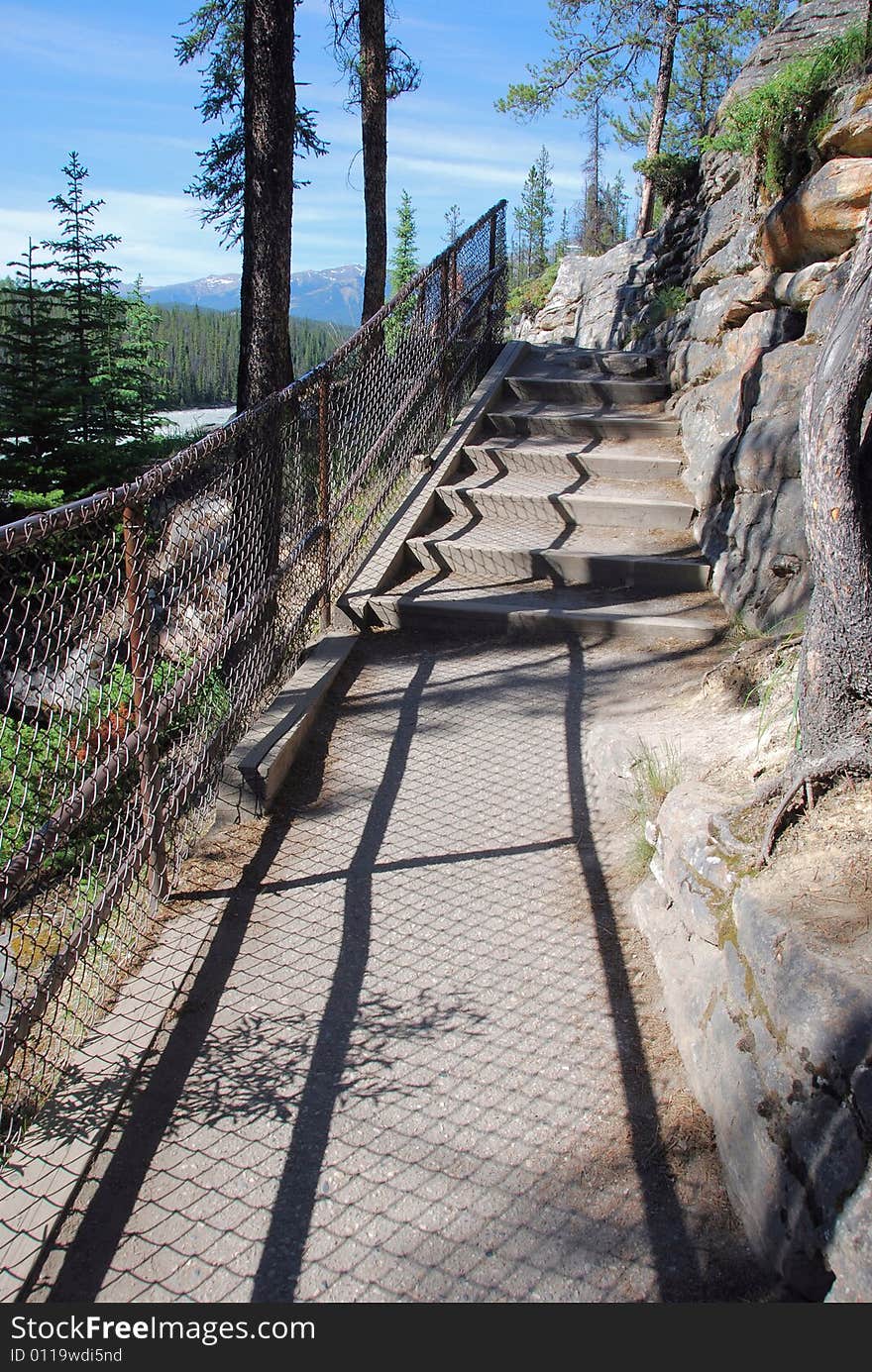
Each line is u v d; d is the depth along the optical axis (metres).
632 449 8.01
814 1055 2.10
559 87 19.28
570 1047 2.89
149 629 3.41
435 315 8.27
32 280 11.38
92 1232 2.34
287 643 5.35
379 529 6.96
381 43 11.27
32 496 10.06
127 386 11.98
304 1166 2.52
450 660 5.70
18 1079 2.75
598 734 4.48
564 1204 2.40
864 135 5.23
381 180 11.62
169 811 3.68
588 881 3.69
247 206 5.65
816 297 5.57
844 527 2.48
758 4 18.84
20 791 3.11
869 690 2.61
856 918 2.32
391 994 3.14
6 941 3.27
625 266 12.82
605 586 6.39
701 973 2.79
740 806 2.97
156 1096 2.74
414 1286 2.21
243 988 3.17
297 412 5.36
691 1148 2.52
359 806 4.25
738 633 5.48
